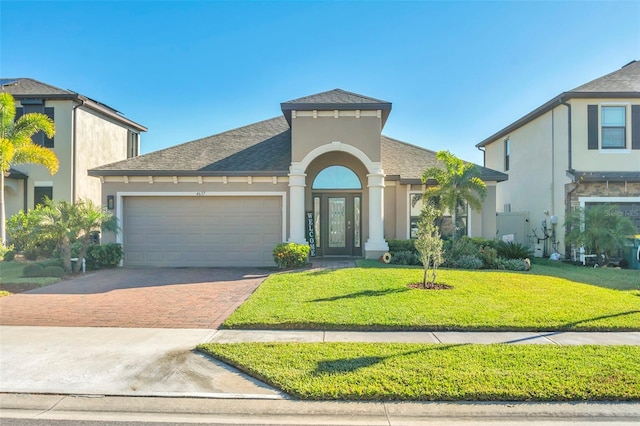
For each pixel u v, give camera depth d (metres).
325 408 4.42
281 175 14.88
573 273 12.74
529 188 20.41
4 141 14.70
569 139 16.67
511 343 6.32
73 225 12.82
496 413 4.31
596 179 15.95
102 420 4.26
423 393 4.55
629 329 7.00
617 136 16.69
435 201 15.41
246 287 10.73
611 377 4.94
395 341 6.42
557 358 5.57
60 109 19.41
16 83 20.48
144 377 5.18
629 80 17.16
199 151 16.56
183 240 15.13
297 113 14.75
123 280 11.86
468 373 5.04
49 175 19.31
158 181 15.09
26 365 5.55
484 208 16.09
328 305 8.23
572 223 15.36
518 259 13.91
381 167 15.50
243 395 4.70
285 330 7.08
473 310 7.91
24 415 4.37
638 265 14.07
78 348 6.19
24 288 10.62
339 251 16.23
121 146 23.77
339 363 5.40
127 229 15.17
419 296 8.99
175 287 10.76
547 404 4.46
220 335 6.79
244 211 15.17
